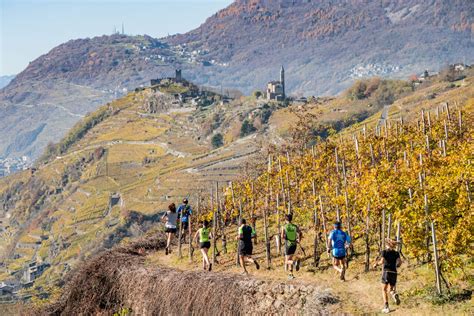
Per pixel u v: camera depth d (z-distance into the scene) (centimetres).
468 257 2347
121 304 2911
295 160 3694
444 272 2269
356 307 2128
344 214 2791
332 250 2447
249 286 2419
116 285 2977
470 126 4066
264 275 2612
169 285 2688
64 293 3400
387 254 2077
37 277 18175
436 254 2144
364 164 3142
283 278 2514
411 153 3256
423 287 2225
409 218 2369
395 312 2044
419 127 4122
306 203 3159
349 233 2641
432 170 2836
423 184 2566
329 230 2864
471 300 2047
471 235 2170
